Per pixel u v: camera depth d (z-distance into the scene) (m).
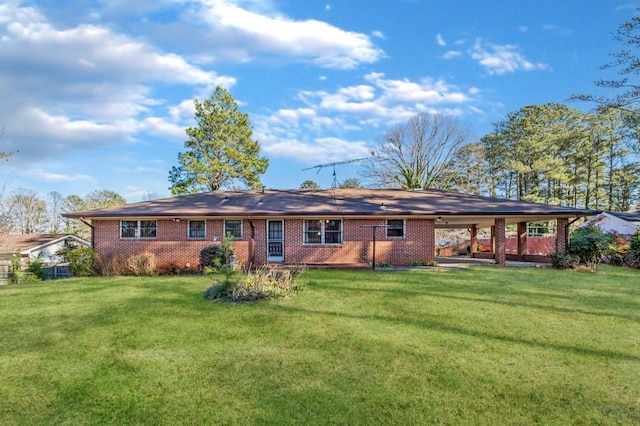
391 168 40.44
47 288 11.18
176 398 4.29
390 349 5.74
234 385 4.59
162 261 16.81
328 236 17.22
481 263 17.95
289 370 5.01
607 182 38.25
